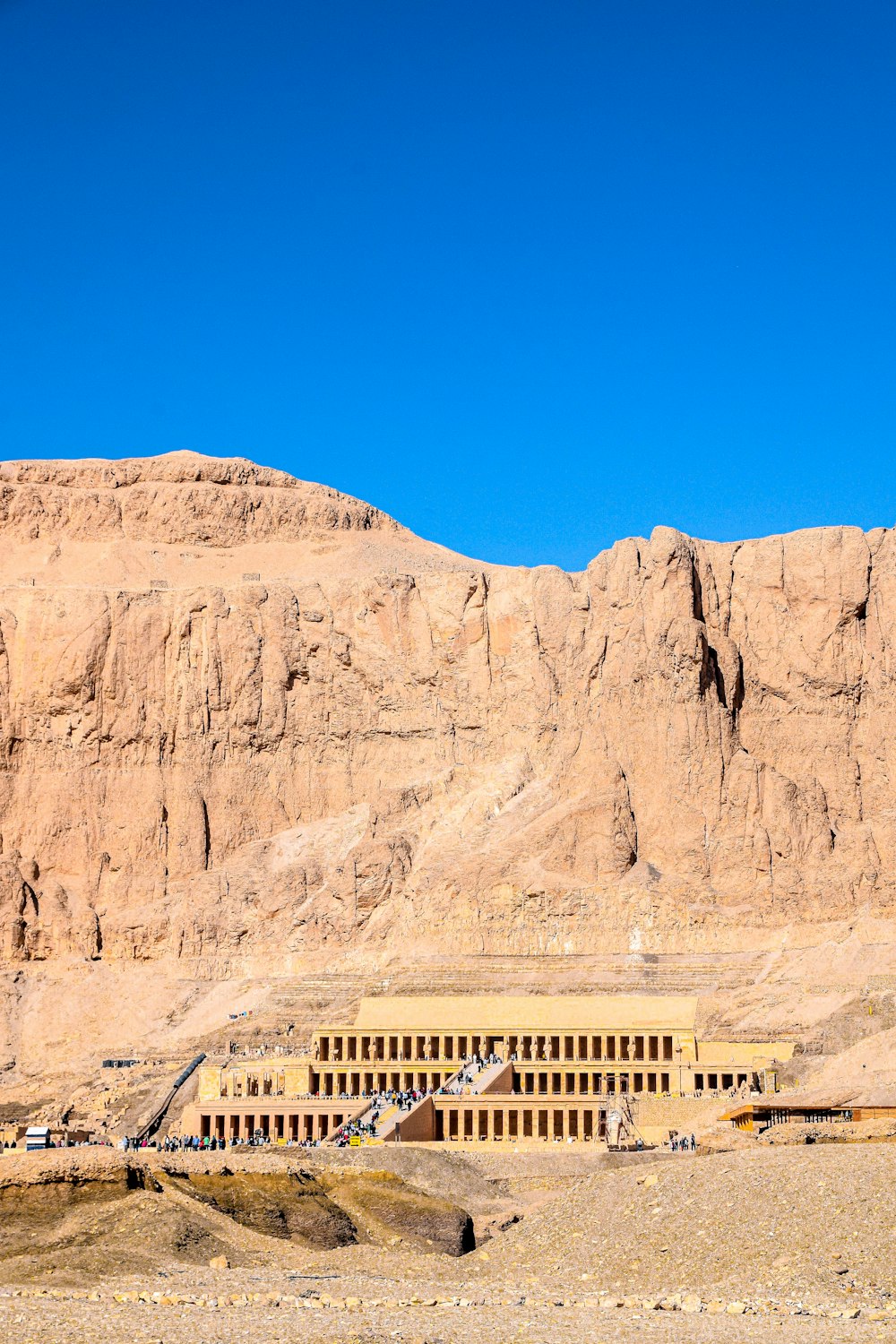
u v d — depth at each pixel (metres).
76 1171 138.62
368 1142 193.00
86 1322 96.12
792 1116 179.00
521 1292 109.00
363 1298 106.19
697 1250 113.81
